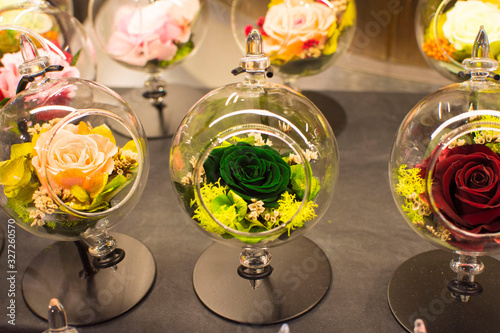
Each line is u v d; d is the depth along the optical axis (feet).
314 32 1.99
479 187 1.14
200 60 3.22
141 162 1.42
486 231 1.17
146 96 2.39
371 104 2.43
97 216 1.37
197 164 1.27
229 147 1.24
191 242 1.70
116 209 1.40
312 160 1.32
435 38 1.96
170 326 1.38
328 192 1.38
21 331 1.39
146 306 1.44
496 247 1.22
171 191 1.95
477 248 1.23
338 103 2.45
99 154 1.32
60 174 1.28
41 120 1.34
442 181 1.17
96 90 1.44
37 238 1.71
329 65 2.19
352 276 1.53
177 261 1.61
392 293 1.43
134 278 1.52
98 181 1.32
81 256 1.58
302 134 1.31
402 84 2.81
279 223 1.28
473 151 1.18
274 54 2.05
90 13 2.17
